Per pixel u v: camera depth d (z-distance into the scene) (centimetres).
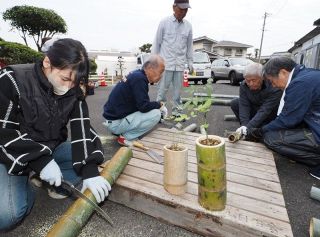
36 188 198
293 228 156
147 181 166
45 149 136
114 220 161
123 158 175
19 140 131
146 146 230
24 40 1620
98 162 152
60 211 172
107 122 274
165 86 405
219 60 1330
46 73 131
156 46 405
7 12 1527
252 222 129
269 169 187
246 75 260
